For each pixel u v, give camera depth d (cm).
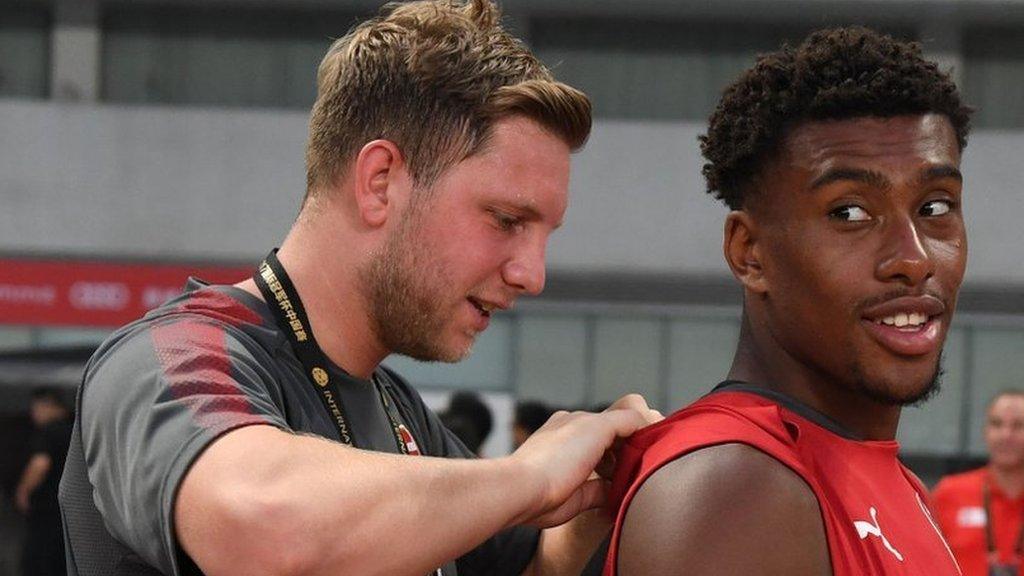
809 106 129
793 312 132
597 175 1026
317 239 144
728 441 124
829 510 124
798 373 136
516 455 135
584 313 1005
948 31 1075
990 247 995
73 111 1037
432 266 139
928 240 129
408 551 120
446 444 179
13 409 695
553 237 1024
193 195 1038
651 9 1084
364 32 144
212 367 129
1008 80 1102
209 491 117
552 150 140
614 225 1023
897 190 127
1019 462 457
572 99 140
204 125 1040
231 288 146
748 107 135
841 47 131
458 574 173
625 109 1123
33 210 1031
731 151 136
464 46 139
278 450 119
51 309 1019
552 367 998
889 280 127
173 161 1038
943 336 131
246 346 138
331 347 145
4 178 1030
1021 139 998
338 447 122
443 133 138
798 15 1075
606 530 158
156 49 1126
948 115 132
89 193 1033
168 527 120
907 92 128
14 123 1034
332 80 144
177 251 1035
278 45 1127
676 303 1016
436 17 142
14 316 1019
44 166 1033
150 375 128
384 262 140
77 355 688
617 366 1006
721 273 1017
